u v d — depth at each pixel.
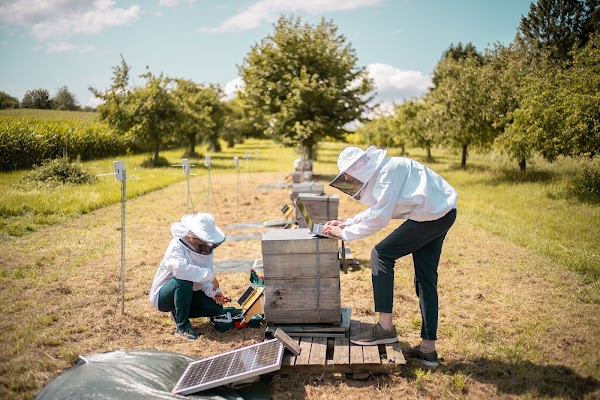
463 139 21.92
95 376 3.99
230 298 6.10
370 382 4.24
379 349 4.69
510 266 8.03
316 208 8.08
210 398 3.80
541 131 15.38
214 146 47.91
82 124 32.09
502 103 19.48
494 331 5.41
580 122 14.03
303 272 4.74
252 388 4.06
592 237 9.87
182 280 5.09
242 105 27.92
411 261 8.34
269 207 14.32
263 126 27.80
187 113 28.78
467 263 8.23
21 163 23.03
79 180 16.41
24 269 7.27
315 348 4.48
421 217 4.22
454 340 5.09
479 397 4.05
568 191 15.05
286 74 25.42
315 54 25.72
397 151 54.22
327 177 24.50
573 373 4.44
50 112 49.88
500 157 31.22
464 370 4.49
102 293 6.38
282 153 48.47
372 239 10.30
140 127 26.12
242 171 27.39
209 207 14.16
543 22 34.91
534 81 17.11
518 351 4.84
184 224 5.20
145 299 6.25
